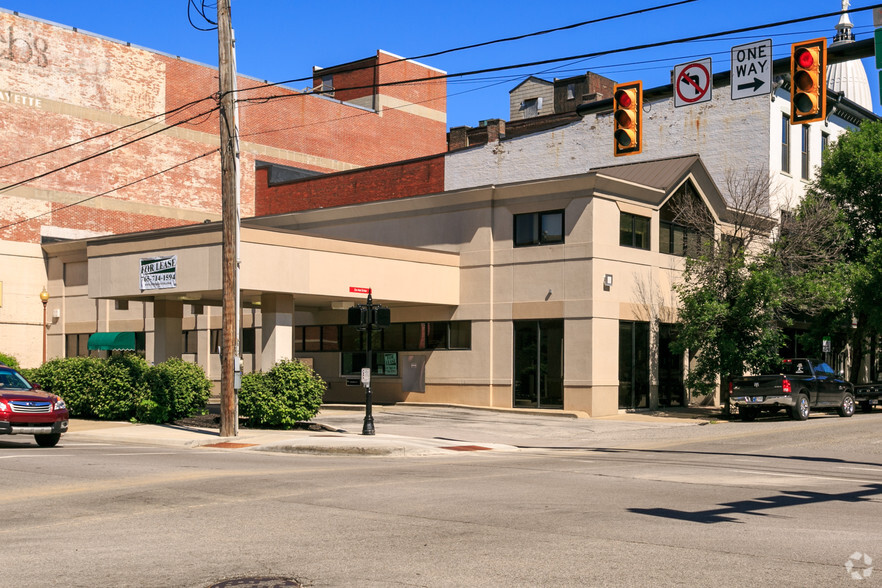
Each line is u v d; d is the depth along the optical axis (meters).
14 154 46.16
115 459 17.09
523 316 30.97
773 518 10.38
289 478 13.99
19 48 46.44
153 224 51.47
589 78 60.06
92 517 10.46
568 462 17.39
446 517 10.32
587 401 29.16
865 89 56.59
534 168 44.94
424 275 31.59
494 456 19.23
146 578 7.48
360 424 26.33
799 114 13.59
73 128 48.31
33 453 18.36
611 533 9.30
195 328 44.59
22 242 46.56
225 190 22.75
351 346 36.09
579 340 29.48
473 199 32.38
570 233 29.97
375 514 10.54
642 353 31.59
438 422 27.47
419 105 66.12
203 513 10.67
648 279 31.70
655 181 32.50
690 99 14.98
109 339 43.84
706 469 15.97
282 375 25.41
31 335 47.19
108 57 49.88
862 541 8.90
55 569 7.82
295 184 54.16
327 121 59.97
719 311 29.06
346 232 36.19
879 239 32.84
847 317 34.25
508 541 8.88
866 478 14.87
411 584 7.15
